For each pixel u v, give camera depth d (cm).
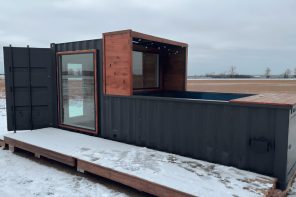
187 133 452
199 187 334
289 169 390
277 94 508
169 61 752
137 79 669
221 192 320
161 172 383
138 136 520
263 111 375
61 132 636
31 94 671
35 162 532
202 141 437
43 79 678
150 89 717
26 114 670
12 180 441
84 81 606
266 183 346
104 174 409
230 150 409
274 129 368
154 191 350
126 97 527
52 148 502
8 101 648
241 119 395
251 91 2744
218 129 418
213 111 421
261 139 379
